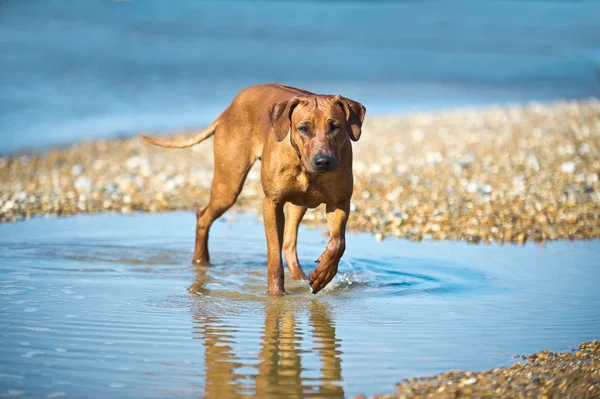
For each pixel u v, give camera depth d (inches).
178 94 1176.8
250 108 374.6
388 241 461.1
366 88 1277.1
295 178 328.8
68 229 481.4
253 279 379.6
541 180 587.2
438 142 742.5
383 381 249.0
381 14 2743.6
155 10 2345.0
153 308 326.0
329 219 339.6
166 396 236.4
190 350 275.9
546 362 264.8
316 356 271.3
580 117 818.8
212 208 397.4
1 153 758.5
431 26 2447.1
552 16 2861.7
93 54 1521.9
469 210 517.3
